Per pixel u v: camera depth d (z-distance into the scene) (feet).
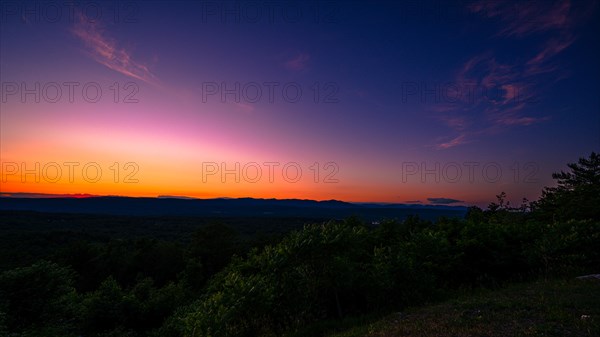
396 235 45.60
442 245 37.78
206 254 184.55
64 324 69.00
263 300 26.37
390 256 33.17
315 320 29.01
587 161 83.61
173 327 59.67
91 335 84.33
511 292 28.99
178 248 200.34
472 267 37.68
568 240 37.50
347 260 32.09
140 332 90.27
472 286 36.58
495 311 23.08
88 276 171.01
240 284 27.78
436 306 27.35
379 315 28.27
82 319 84.17
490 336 18.06
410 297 30.58
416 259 36.11
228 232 194.08
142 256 184.03
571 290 26.68
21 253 172.24
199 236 189.67
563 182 86.53
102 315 89.30
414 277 31.30
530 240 41.22
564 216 65.87
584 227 40.27
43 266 68.74
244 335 26.27
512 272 38.52
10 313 60.39
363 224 48.44
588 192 68.08
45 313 65.62
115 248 187.21
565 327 18.43
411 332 20.74
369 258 38.27
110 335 81.66
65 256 170.19
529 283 33.42
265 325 27.81
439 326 20.93
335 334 24.11
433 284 32.83
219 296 26.68
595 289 26.27
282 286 29.73
